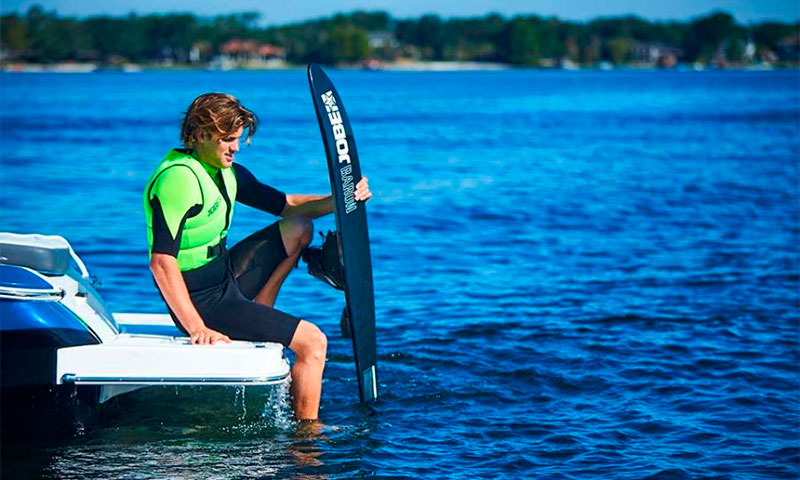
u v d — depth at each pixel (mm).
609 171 38438
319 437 10359
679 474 9461
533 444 10219
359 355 11203
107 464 9562
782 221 25453
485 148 49719
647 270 19047
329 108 10852
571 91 150750
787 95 132750
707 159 43781
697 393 11758
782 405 11359
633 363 12906
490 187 32781
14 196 28234
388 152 47250
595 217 26062
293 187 32969
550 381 12188
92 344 9938
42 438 10062
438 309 15711
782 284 17797
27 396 9766
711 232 23656
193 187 10008
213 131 9984
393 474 9445
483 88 168375
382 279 18062
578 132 62281
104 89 148750
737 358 13133
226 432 10438
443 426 10727
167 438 10273
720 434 10477
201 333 10094
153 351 9812
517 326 14664
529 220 25469
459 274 18594
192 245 10305
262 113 87812
